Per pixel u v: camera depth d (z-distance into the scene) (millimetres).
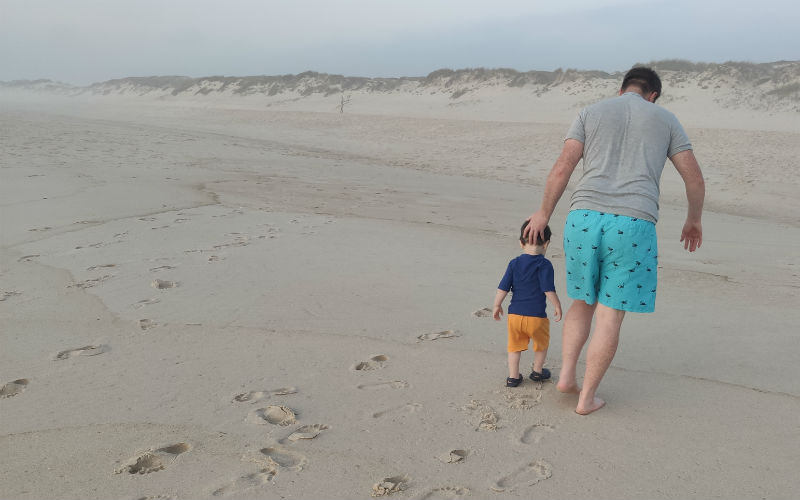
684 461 2715
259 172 13984
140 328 4406
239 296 5148
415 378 3594
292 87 60188
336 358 3889
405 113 45688
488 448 2809
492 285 5641
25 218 8180
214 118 37562
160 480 2539
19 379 3551
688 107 38844
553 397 3355
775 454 2783
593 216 3000
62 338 4207
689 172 3070
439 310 4867
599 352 3045
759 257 7500
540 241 3354
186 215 8625
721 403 3312
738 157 19047
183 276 5715
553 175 3168
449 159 19844
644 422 3080
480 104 47250
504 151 21453
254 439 2875
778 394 3432
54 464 2668
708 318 4852
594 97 44281
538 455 2754
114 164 13773
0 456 2734
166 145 19062
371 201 10758
